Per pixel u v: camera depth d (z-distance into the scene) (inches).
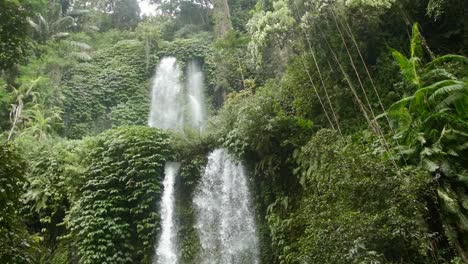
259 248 387.9
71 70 804.6
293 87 405.4
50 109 663.8
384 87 353.1
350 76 370.3
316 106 381.7
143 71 858.8
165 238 422.9
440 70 281.6
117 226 405.7
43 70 728.3
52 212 444.5
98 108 776.9
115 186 432.1
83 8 1036.5
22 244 181.3
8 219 181.8
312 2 383.2
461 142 238.7
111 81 823.1
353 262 184.2
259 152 403.9
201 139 467.5
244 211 414.0
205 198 442.9
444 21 363.3
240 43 620.7
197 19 992.9
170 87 832.3
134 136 459.5
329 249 196.7
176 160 464.1
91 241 394.9
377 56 376.2
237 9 848.9
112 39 952.3
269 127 378.9
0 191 179.8
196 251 420.5
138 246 413.4
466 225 208.8
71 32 900.6
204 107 781.9
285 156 389.7
